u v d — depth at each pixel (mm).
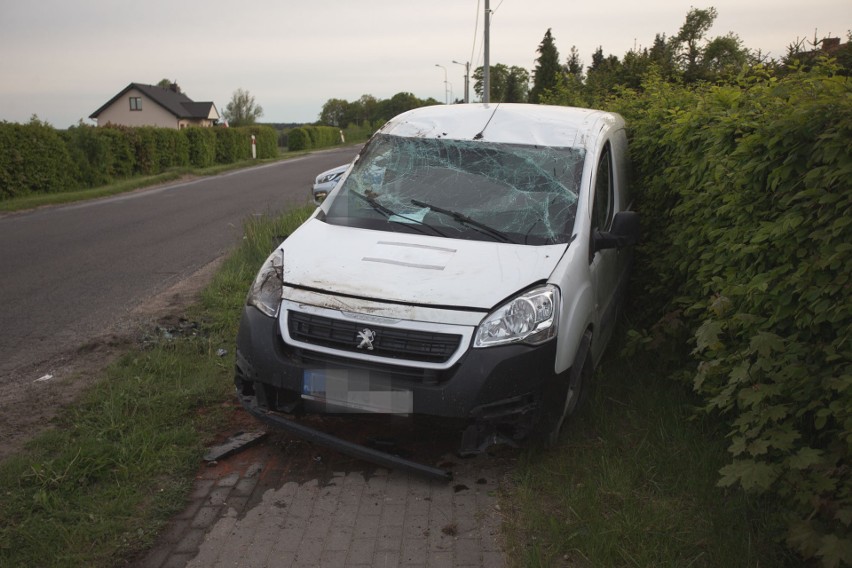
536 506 3547
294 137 62156
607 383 5039
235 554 3152
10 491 3527
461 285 3773
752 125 3855
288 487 3734
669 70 15203
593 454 4035
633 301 6355
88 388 4902
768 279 3447
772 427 3289
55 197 19266
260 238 9297
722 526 3316
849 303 2965
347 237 4332
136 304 7289
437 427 3627
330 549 3205
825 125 3320
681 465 3869
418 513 3521
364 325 3691
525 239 4258
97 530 3232
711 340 3656
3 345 5949
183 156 32938
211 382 4961
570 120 5309
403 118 5508
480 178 4730
